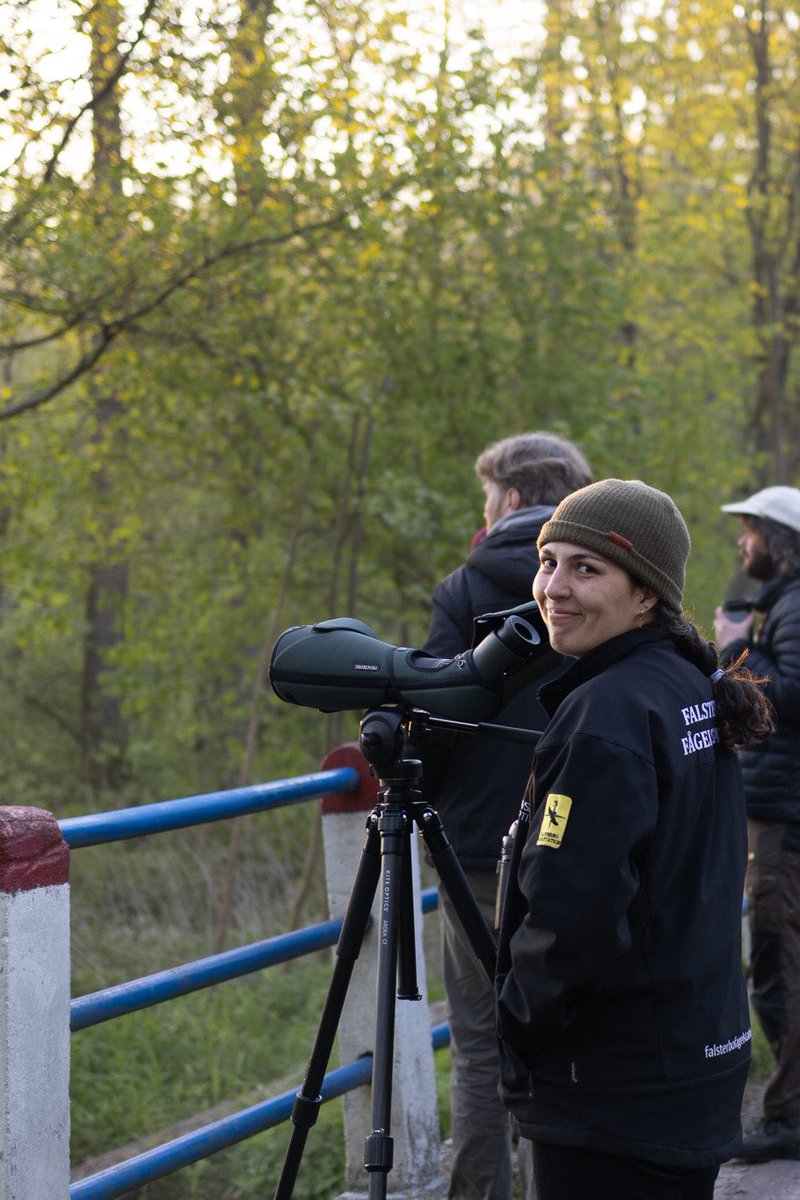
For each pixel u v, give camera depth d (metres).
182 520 13.76
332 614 11.03
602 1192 2.09
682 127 14.47
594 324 11.04
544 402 11.18
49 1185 2.54
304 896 9.75
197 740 15.63
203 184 8.23
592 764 2.02
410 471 11.29
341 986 2.67
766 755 4.00
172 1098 6.97
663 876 2.07
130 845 11.86
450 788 3.26
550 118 12.17
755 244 15.31
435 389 10.78
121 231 8.08
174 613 12.72
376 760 2.56
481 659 2.45
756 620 4.32
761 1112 4.38
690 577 13.34
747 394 17.30
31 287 8.02
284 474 11.68
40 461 11.12
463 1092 3.34
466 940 3.27
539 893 2.01
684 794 2.11
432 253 10.32
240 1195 5.51
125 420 10.82
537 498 3.41
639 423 12.58
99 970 9.45
